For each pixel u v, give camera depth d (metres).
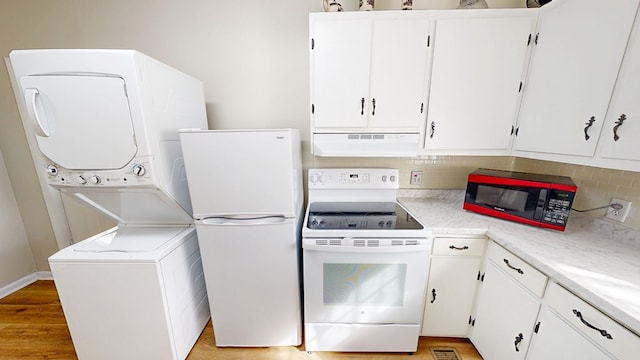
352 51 1.44
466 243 1.39
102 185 1.18
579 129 1.15
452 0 1.67
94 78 1.05
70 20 1.75
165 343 1.35
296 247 1.40
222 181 1.29
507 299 1.23
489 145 1.52
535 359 1.07
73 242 2.22
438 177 1.92
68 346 1.57
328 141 1.57
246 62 1.80
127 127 1.12
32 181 2.08
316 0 1.70
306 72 1.81
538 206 1.32
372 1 1.48
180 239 1.44
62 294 1.27
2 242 2.05
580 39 1.12
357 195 1.83
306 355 1.53
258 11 1.72
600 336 0.82
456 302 1.48
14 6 1.73
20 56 1.02
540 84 1.33
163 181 1.27
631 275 0.92
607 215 1.27
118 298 1.28
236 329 1.52
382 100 1.50
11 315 1.83
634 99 0.94
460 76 1.45
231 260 1.41
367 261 1.34
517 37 1.37
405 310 1.42
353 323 1.45
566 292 0.93
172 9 1.73
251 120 1.90
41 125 1.07
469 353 1.51
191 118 1.57
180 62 1.81
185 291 1.49
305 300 1.42
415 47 1.43
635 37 0.93
